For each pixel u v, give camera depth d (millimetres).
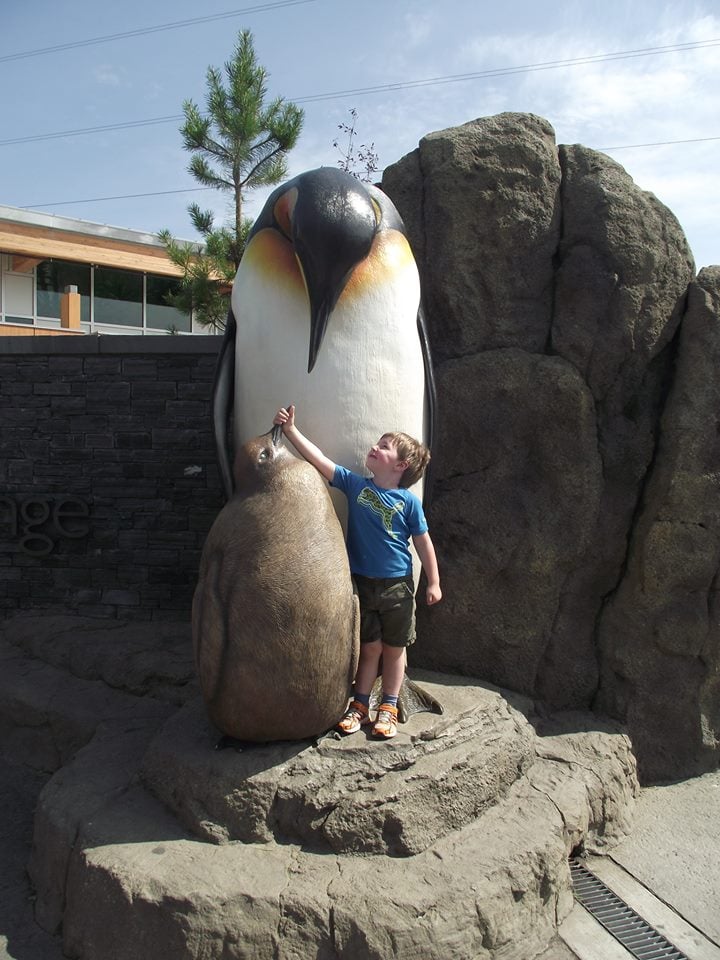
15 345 5316
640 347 3992
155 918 2496
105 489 5305
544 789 3289
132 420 5250
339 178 3004
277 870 2646
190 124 12391
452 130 4035
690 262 4082
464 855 2793
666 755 3986
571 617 4074
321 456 2934
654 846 3395
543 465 3988
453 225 3959
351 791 2820
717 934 2854
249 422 3156
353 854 2766
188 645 4691
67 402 5312
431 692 3555
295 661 2686
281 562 2676
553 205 4027
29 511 5402
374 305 3035
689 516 3869
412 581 3014
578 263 3953
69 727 3992
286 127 12414
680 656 3984
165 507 5242
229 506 2846
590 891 3094
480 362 3973
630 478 4047
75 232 17484
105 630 5043
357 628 2822
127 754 3453
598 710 4043
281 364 3031
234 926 2467
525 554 3969
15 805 3715
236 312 3201
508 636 4008
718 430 3883
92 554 5344
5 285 17000
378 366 3047
